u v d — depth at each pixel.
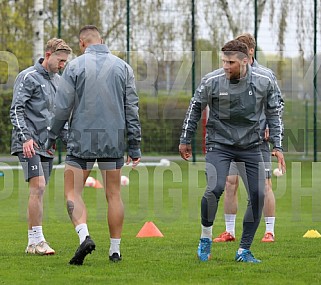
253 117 25.55
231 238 32.41
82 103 24.98
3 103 74.69
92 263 25.77
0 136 74.81
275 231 36.47
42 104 28.41
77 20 75.94
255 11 78.31
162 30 77.62
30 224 28.41
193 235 34.62
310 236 34.03
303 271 24.23
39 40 77.38
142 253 28.34
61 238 33.25
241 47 25.12
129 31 76.38
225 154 25.89
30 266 25.25
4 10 78.75
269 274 23.69
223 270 24.38
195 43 78.81
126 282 22.33
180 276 23.30
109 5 76.50
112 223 25.95
